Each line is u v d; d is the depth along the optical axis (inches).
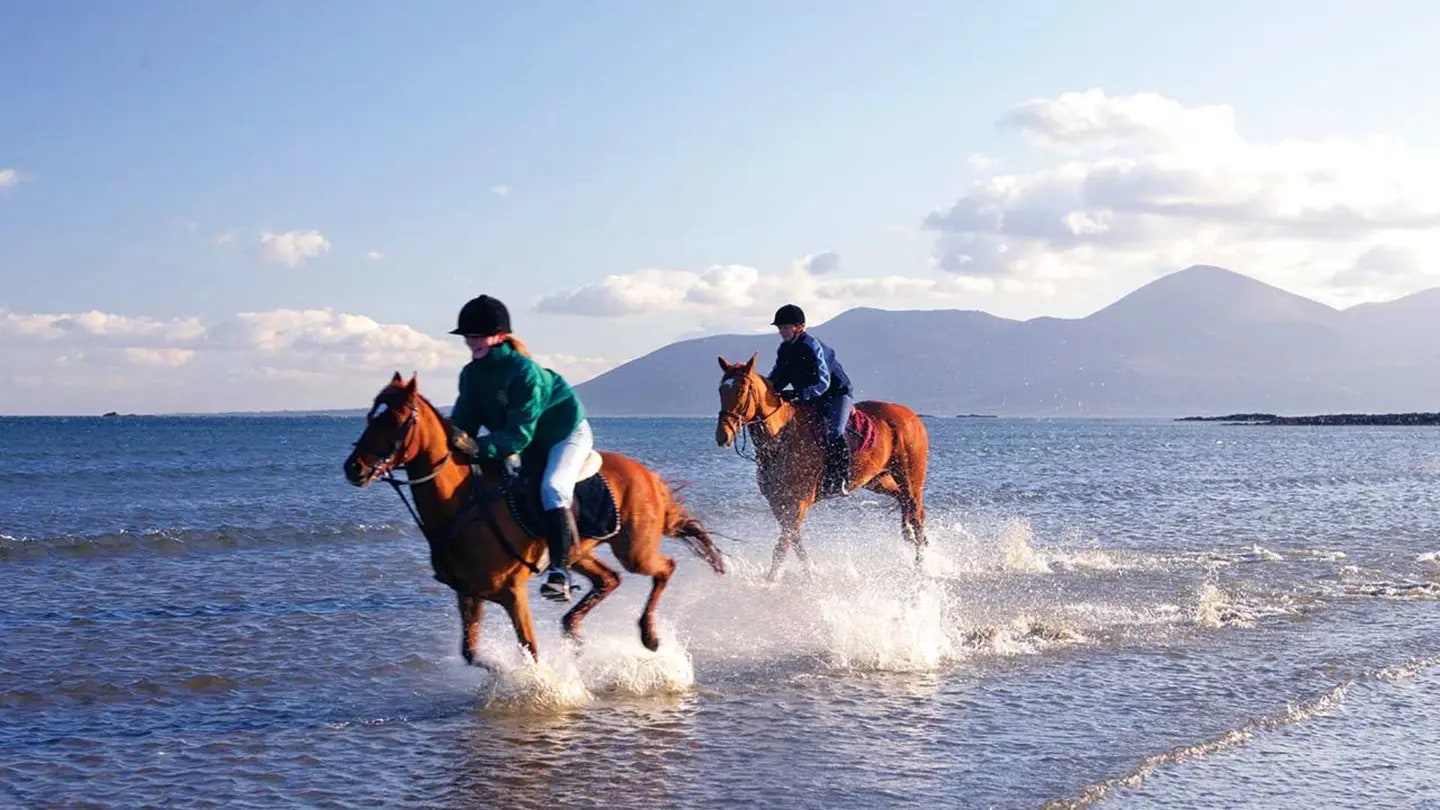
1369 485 1302.9
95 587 507.8
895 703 327.0
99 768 266.4
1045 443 3371.1
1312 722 312.5
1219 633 424.8
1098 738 294.0
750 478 1360.7
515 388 318.3
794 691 339.9
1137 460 2075.5
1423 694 342.6
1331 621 448.5
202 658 372.2
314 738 291.7
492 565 318.3
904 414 577.6
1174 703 327.9
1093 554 645.9
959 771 268.2
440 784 259.3
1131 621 447.5
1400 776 270.1
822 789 256.5
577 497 328.8
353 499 995.3
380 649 391.9
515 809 245.1
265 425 5871.1
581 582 563.2
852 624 413.1
